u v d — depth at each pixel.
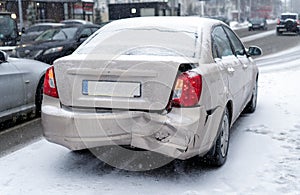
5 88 5.91
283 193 3.80
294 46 21.81
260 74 11.22
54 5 38.84
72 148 4.06
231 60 5.02
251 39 28.19
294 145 5.07
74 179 4.15
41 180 4.13
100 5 54.94
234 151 4.88
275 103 7.45
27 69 6.48
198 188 3.93
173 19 5.00
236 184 4.00
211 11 85.88
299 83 9.44
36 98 6.71
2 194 3.83
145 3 28.80
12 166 4.50
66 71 4.05
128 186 3.98
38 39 13.05
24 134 5.89
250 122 6.17
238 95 5.23
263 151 4.88
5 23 16.61
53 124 4.05
